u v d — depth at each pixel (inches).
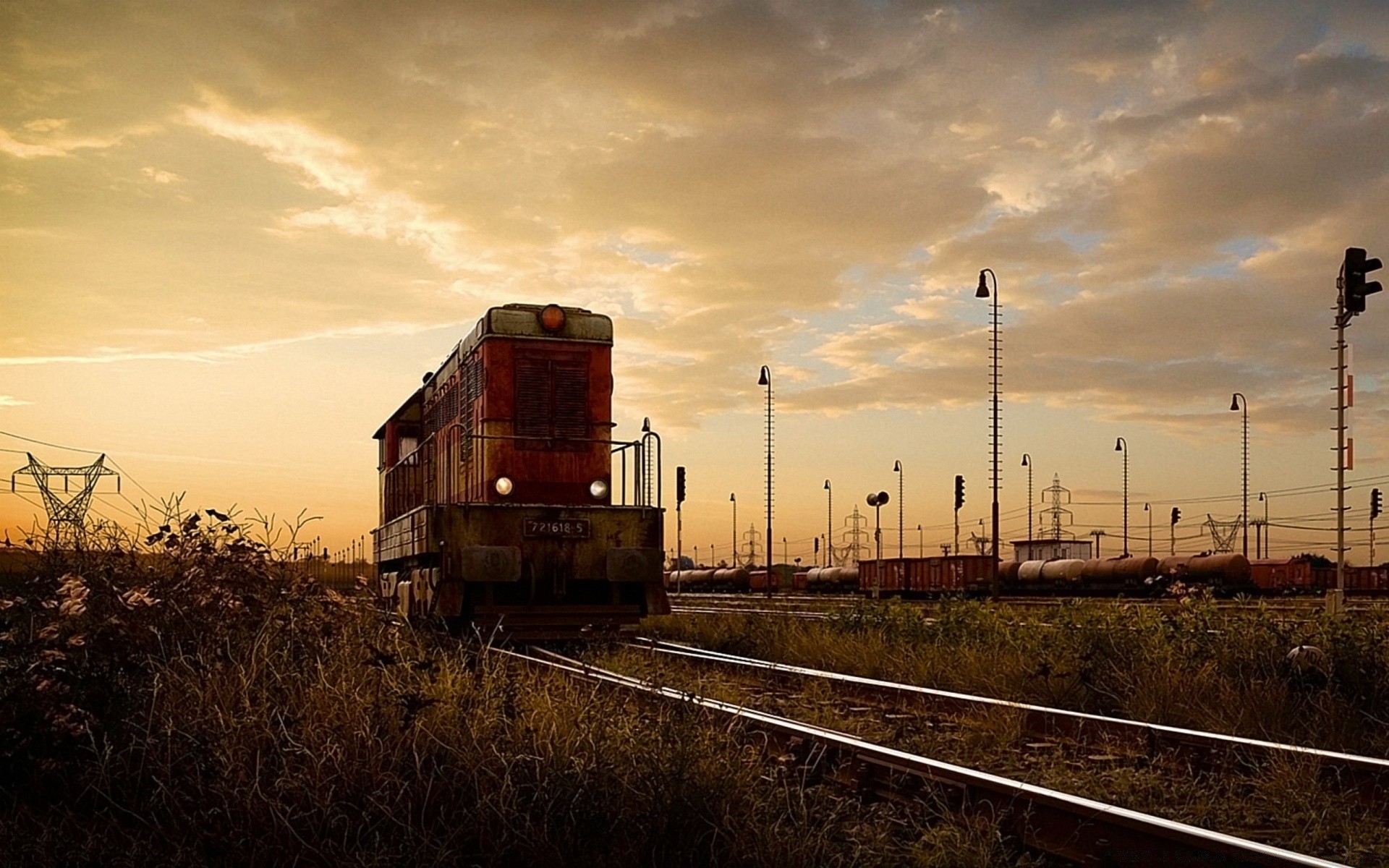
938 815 208.4
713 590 2795.3
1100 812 186.4
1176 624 432.1
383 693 245.1
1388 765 231.3
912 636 549.6
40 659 234.2
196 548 318.0
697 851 188.4
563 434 559.5
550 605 529.7
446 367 661.9
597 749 214.7
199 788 200.1
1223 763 254.8
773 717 297.9
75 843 185.5
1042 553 2300.7
